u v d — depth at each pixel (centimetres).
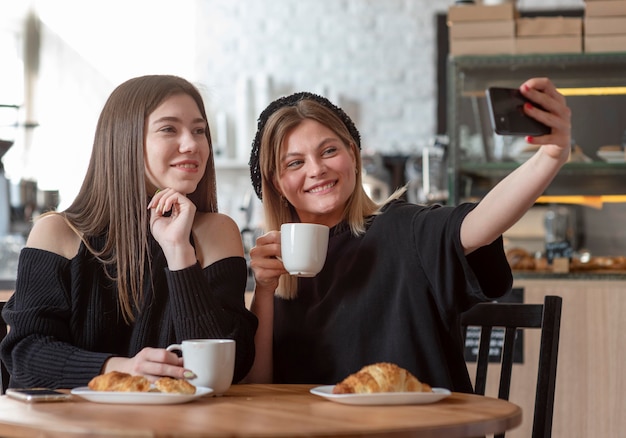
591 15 339
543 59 343
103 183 195
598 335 305
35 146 593
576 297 308
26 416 132
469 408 140
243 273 193
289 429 118
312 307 194
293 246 179
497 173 351
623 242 417
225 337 176
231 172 562
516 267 325
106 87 602
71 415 132
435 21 567
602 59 340
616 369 303
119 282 186
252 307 197
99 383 149
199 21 591
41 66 606
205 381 154
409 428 121
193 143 193
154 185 196
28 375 174
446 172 428
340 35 576
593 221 420
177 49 595
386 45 571
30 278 185
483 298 177
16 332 178
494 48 346
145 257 190
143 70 599
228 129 569
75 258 187
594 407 304
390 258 189
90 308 186
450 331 186
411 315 185
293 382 193
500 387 191
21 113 595
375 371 145
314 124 199
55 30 607
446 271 178
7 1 592
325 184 197
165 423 124
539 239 414
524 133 152
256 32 584
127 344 187
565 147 157
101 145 196
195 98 200
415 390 147
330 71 576
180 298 175
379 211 199
